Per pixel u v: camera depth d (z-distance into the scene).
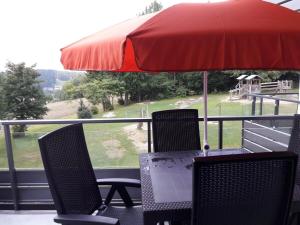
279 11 1.47
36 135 2.80
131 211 2.04
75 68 1.62
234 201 1.21
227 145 3.04
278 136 3.47
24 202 2.98
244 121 3.17
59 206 1.59
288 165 1.20
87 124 2.83
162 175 1.93
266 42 1.18
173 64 1.16
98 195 2.05
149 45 1.15
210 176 1.15
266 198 1.24
